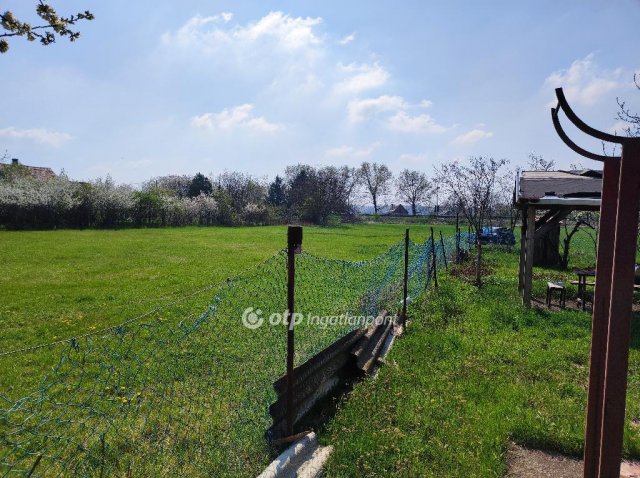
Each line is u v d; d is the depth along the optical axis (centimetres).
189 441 399
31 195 3572
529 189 1034
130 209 4197
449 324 865
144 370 545
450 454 432
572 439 458
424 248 1248
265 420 431
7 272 1465
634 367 664
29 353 675
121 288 1217
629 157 229
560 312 977
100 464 359
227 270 1542
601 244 249
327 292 891
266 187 7762
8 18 431
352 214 7319
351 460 422
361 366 607
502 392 565
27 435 416
